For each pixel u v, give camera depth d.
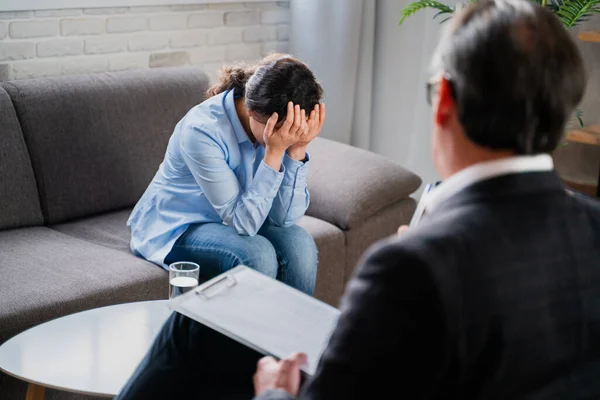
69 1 2.99
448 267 0.79
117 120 2.86
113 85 2.90
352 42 3.68
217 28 3.50
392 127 3.98
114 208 2.89
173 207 2.51
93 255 2.46
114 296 2.26
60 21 3.01
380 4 3.83
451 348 0.78
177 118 3.03
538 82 0.83
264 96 2.27
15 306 2.09
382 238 3.08
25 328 2.08
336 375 0.82
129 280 2.31
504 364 0.81
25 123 2.68
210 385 1.51
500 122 0.84
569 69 0.85
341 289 2.95
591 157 3.51
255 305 1.35
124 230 2.73
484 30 0.84
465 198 0.85
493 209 0.84
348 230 2.94
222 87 2.51
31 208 2.68
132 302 2.15
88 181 2.79
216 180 2.37
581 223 0.89
